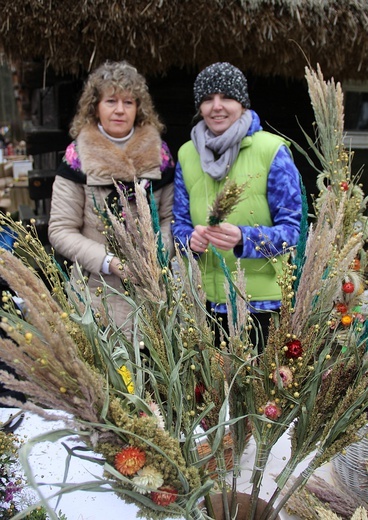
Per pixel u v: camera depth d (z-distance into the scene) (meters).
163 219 1.79
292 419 0.72
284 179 1.54
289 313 0.70
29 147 2.60
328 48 2.20
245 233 1.42
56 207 1.69
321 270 0.66
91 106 1.69
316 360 0.75
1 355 0.54
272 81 2.85
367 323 0.71
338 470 0.93
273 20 2.03
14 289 0.56
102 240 1.68
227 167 1.54
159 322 0.73
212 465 0.89
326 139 1.27
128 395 0.62
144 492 0.60
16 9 1.85
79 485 0.57
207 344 0.72
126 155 1.66
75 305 0.71
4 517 0.82
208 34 2.05
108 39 2.01
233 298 0.75
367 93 3.40
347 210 1.03
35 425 1.15
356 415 0.69
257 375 0.75
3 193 5.48
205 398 0.77
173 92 2.75
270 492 0.96
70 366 0.55
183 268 0.81
